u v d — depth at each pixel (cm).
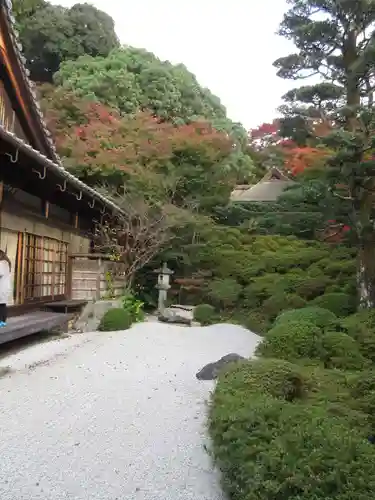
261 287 1136
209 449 356
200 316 1133
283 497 220
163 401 490
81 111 1521
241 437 276
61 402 478
